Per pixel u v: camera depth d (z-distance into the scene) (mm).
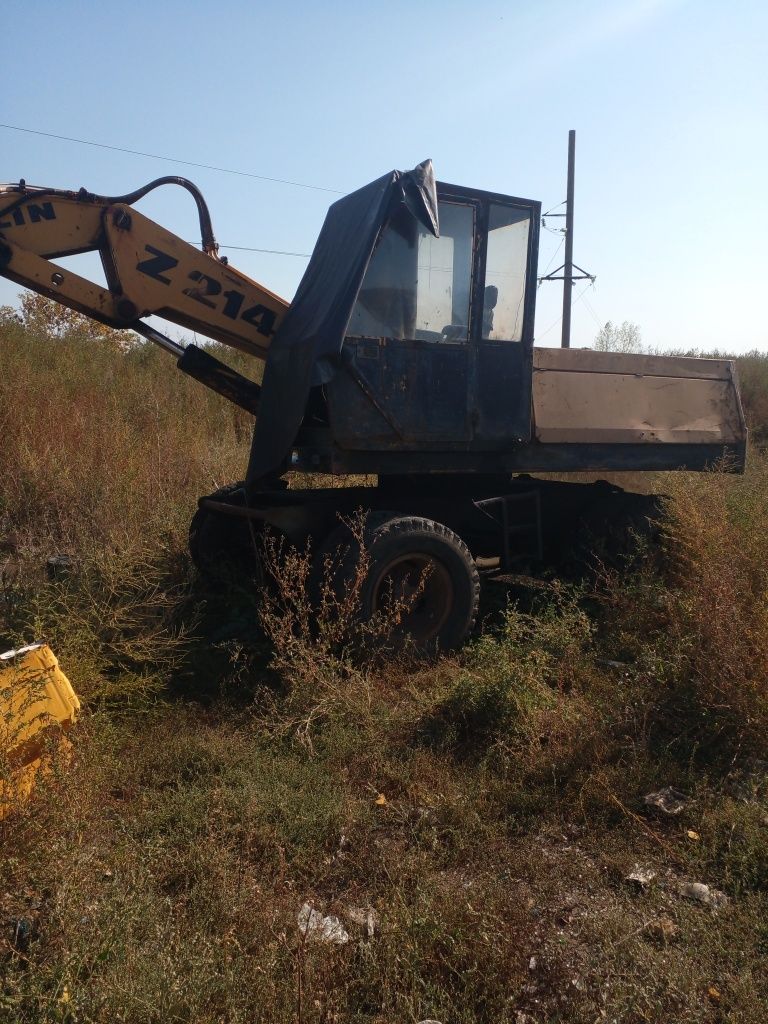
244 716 4605
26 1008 2398
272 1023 2457
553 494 7102
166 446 8797
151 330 6070
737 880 3275
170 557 6422
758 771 4031
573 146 20438
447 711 4543
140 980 2465
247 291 6012
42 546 6891
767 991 2693
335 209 6090
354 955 2805
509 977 2717
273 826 3543
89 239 5758
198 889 3078
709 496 6125
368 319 5316
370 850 3469
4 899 2805
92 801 3449
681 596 5520
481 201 5637
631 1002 2549
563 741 4250
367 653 5137
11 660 3383
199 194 6098
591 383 6332
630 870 3359
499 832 3613
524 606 6336
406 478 6445
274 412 5594
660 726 4465
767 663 4309
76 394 10195
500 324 5805
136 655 4648
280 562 5898
